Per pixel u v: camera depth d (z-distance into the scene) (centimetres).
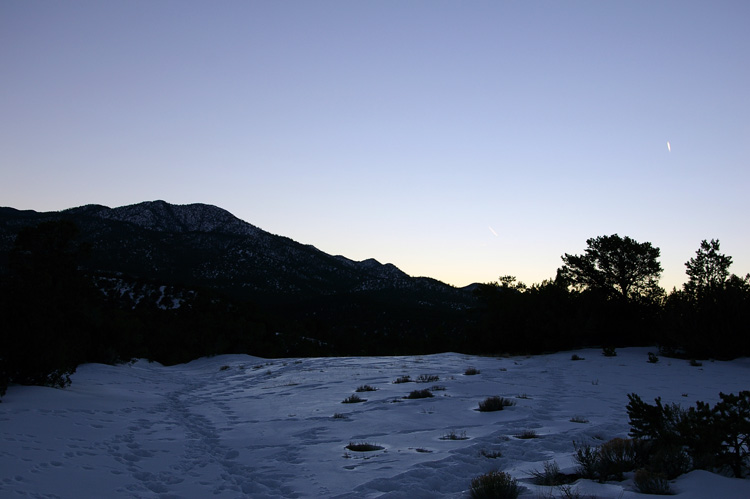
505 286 4300
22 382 1853
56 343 1916
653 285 3903
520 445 1016
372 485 764
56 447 996
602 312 3684
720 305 2892
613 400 1625
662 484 681
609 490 680
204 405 1838
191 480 852
